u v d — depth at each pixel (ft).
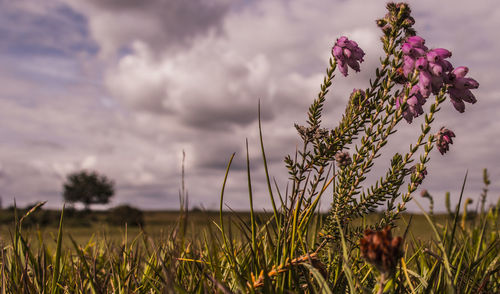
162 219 51.90
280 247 6.54
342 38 6.59
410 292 6.97
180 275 7.48
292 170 6.64
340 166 6.89
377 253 4.30
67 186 200.85
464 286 6.81
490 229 11.57
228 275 7.11
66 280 8.78
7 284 7.60
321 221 8.30
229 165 6.27
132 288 8.08
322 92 6.83
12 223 10.48
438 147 6.42
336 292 6.38
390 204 6.65
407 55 6.25
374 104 6.74
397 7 6.55
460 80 6.04
